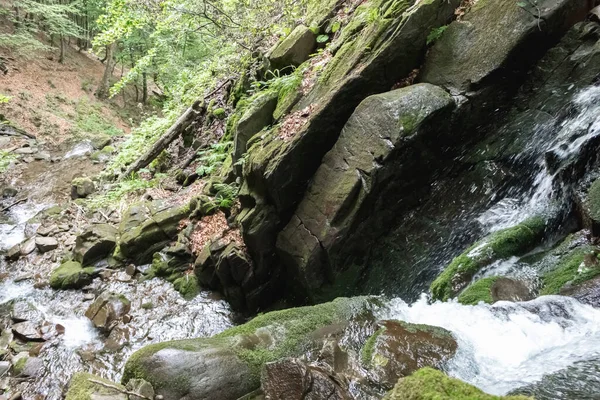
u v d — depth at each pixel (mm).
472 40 5371
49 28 23531
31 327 6160
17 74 20000
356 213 5051
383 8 5891
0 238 9227
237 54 10250
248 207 6020
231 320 6105
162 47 15648
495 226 4938
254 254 5852
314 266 5312
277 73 7918
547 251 4352
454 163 5562
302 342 3557
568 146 4727
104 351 5645
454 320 3646
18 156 14547
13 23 21922
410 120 4914
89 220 9273
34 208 10805
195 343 3422
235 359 3279
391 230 5543
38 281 7523
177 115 12531
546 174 4840
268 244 5770
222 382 3121
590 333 3072
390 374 2971
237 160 6887
